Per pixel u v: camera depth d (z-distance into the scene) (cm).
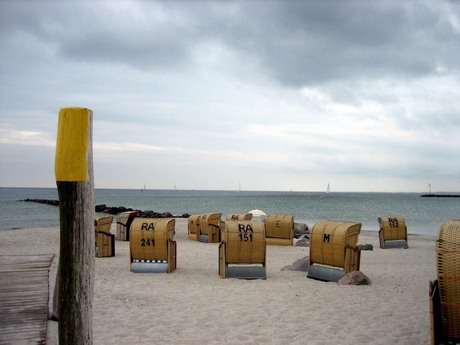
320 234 1191
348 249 1136
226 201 13462
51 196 16612
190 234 2372
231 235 1179
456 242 504
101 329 707
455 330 510
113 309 836
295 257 1686
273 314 804
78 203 290
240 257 1184
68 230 290
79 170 289
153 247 1274
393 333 689
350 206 10362
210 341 652
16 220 4531
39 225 3922
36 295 734
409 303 895
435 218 5847
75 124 289
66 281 291
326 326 728
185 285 1090
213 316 789
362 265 1488
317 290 1024
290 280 1173
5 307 662
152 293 990
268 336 677
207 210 8300
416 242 2434
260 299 927
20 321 595
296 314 805
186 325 733
